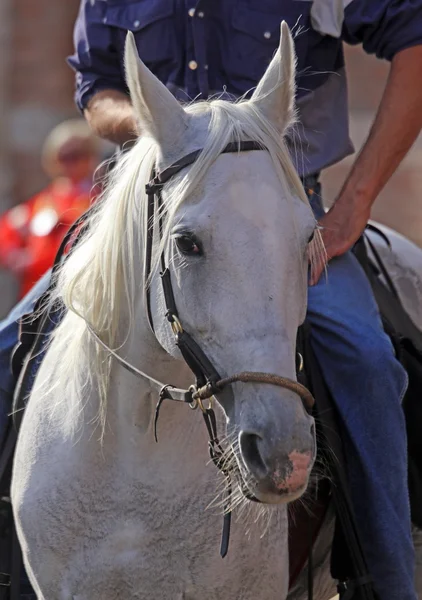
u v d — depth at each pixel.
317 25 6.35
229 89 6.30
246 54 6.25
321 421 5.68
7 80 20.25
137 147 5.19
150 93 4.89
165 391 4.93
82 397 5.31
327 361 5.78
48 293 5.91
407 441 6.21
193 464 5.21
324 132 6.45
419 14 6.27
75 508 5.27
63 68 20.27
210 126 4.78
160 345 5.04
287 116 5.08
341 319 5.75
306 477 4.36
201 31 6.19
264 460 4.34
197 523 5.21
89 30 6.52
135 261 5.07
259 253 4.50
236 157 4.67
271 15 6.27
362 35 6.54
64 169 13.09
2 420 6.03
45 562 5.34
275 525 5.41
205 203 4.58
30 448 5.50
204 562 5.23
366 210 6.06
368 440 5.65
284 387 4.43
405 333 6.35
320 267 5.68
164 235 4.75
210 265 4.54
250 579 5.33
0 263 13.91
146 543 5.21
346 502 5.64
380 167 6.14
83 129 13.27
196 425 5.21
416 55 6.28
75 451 5.30
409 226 18.70
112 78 6.56
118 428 5.22
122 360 5.07
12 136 20.27
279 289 4.50
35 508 5.34
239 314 4.48
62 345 5.59
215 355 4.57
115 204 5.12
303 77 6.40
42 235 12.72
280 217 4.57
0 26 20.09
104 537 5.23
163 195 4.83
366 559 5.67
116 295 5.13
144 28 6.28
